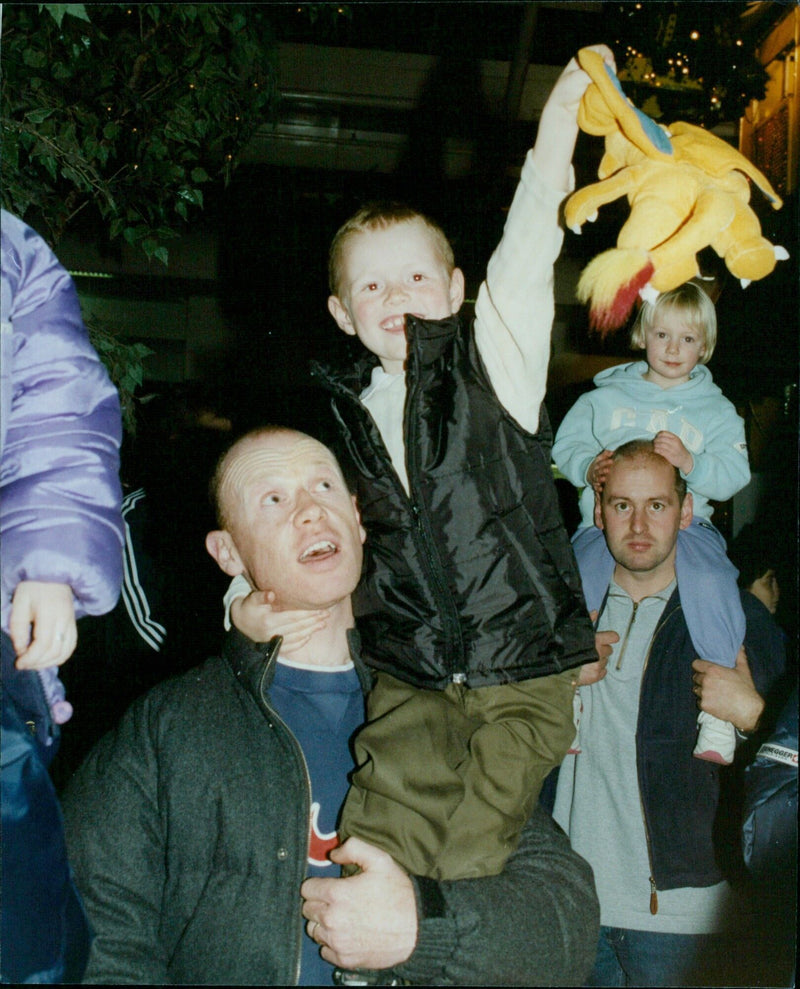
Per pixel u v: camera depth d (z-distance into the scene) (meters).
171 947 1.77
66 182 4.45
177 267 7.96
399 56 7.83
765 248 1.58
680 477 2.71
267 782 1.82
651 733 2.51
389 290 2.22
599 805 2.54
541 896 1.81
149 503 3.18
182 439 3.51
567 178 1.83
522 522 2.02
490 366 1.96
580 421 3.18
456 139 7.84
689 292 3.08
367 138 7.93
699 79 5.40
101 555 1.65
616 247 1.61
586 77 1.75
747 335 5.38
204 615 3.12
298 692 1.96
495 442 1.99
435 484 1.99
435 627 2.04
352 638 2.04
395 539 2.08
